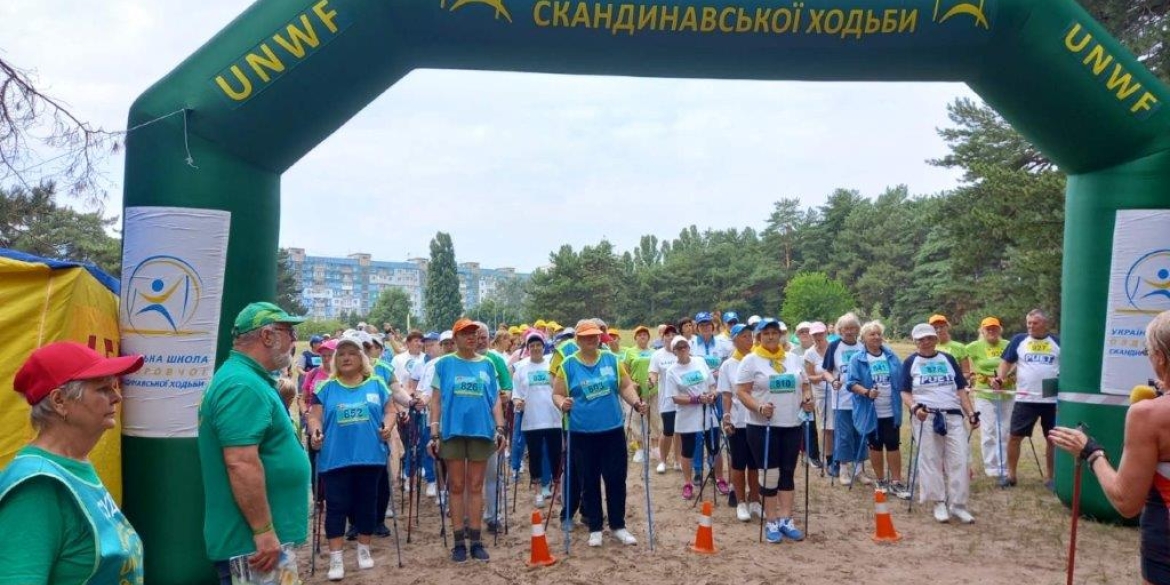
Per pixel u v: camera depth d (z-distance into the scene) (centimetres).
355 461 670
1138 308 775
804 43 716
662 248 11081
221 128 625
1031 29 731
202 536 614
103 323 619
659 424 1136
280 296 6550
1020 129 824
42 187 764
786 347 850
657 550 734
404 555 739
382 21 665
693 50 716
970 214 2712
